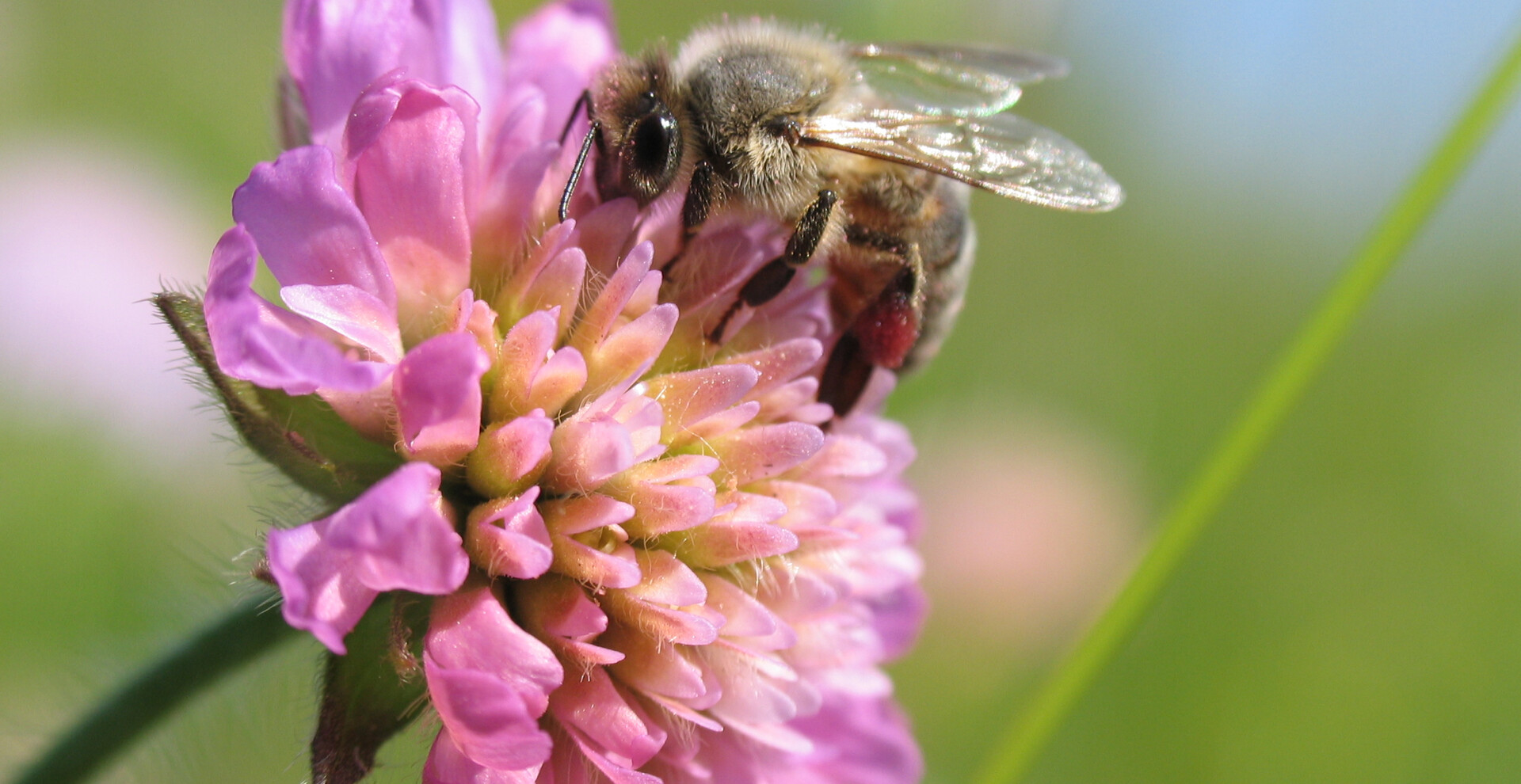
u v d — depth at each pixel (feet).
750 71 0.30
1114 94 0.55
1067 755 0.43
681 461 0.29
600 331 0.29
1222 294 0.56
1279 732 0.45
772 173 0.30
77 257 0.41
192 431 0.40
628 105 0.30
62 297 0.40
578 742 0.28
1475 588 0.49
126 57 0.51
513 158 0.29
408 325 0.29
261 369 0.27
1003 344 0.52
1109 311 0.54
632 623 0.28
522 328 0.28
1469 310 0.54
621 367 0.29
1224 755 0.45
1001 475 0.41
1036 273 0.52
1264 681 0.46
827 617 0.30
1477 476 0.51
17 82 0.49
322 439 0.28
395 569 0.27
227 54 0.53
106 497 0.39
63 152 0.45
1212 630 0.47
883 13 0.37
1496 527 0.50
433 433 0.28
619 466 0.28
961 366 0.49
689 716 0.28
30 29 0.49
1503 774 0.44
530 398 0.28
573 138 0.30
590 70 0.31
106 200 0.44
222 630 0.30
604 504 0.28
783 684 0.29
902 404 0.39
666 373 0.30
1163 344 0.54
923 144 0.31
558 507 0.28
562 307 0.29
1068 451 0.42
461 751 0.27
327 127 0.29
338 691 0.28
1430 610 0.48
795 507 0.29
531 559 0.28
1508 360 0.53
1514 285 0.54
